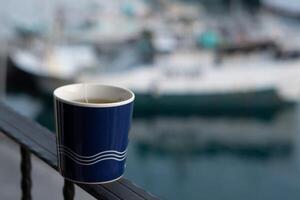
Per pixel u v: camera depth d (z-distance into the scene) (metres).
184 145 12.16
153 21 13.09
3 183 1.50
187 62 12.98
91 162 0.69
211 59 13.00
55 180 1.40
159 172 10.91
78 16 12.80
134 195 0.73
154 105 12.75
